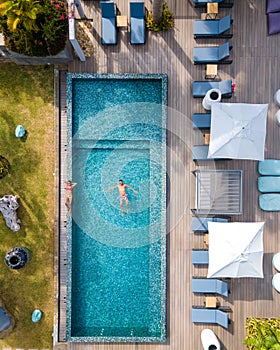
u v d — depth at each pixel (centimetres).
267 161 1074
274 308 1098
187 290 1102
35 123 1100
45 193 1103
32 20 934
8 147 1100
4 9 900
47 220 1105
